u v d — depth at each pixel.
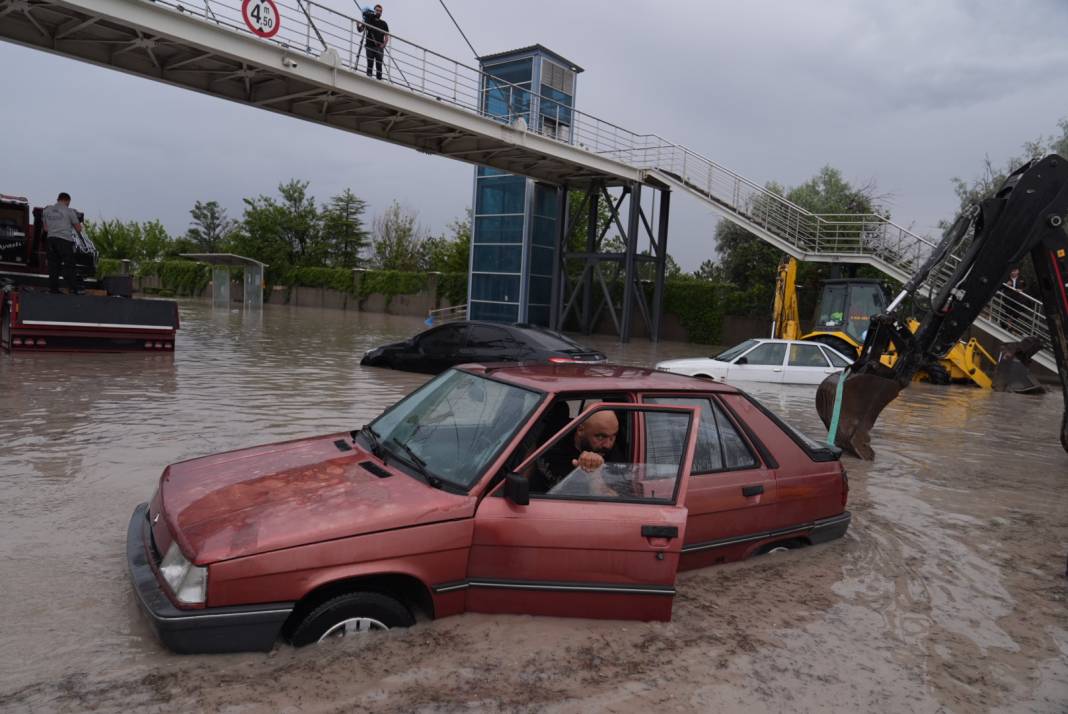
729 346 34.94
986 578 5.26
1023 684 3.75
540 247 37.47
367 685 3.27
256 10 18.48
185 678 3.22
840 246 28.78
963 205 30.91
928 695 3.59
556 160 29.02
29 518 5.33
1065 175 8.45
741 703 3.39
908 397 17.06
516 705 3.22
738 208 30.25
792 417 12.07
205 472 4.20
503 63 35.88
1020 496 7.82
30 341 14.94
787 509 5.11
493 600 3.88
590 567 3.89
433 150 27.94
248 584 3.27
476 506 3.79
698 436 4.77
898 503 7.27
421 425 4.48
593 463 4.03
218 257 43.09
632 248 32.31
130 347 16.17
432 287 48.72
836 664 3.83
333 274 55.72
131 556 3.69
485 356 14.16
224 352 17.86
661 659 3.72
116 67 19.12
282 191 67.06
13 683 3.17
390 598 3.61
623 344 31.92
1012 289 24.50
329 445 4.61
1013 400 17.48
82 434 8.09
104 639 3.57
